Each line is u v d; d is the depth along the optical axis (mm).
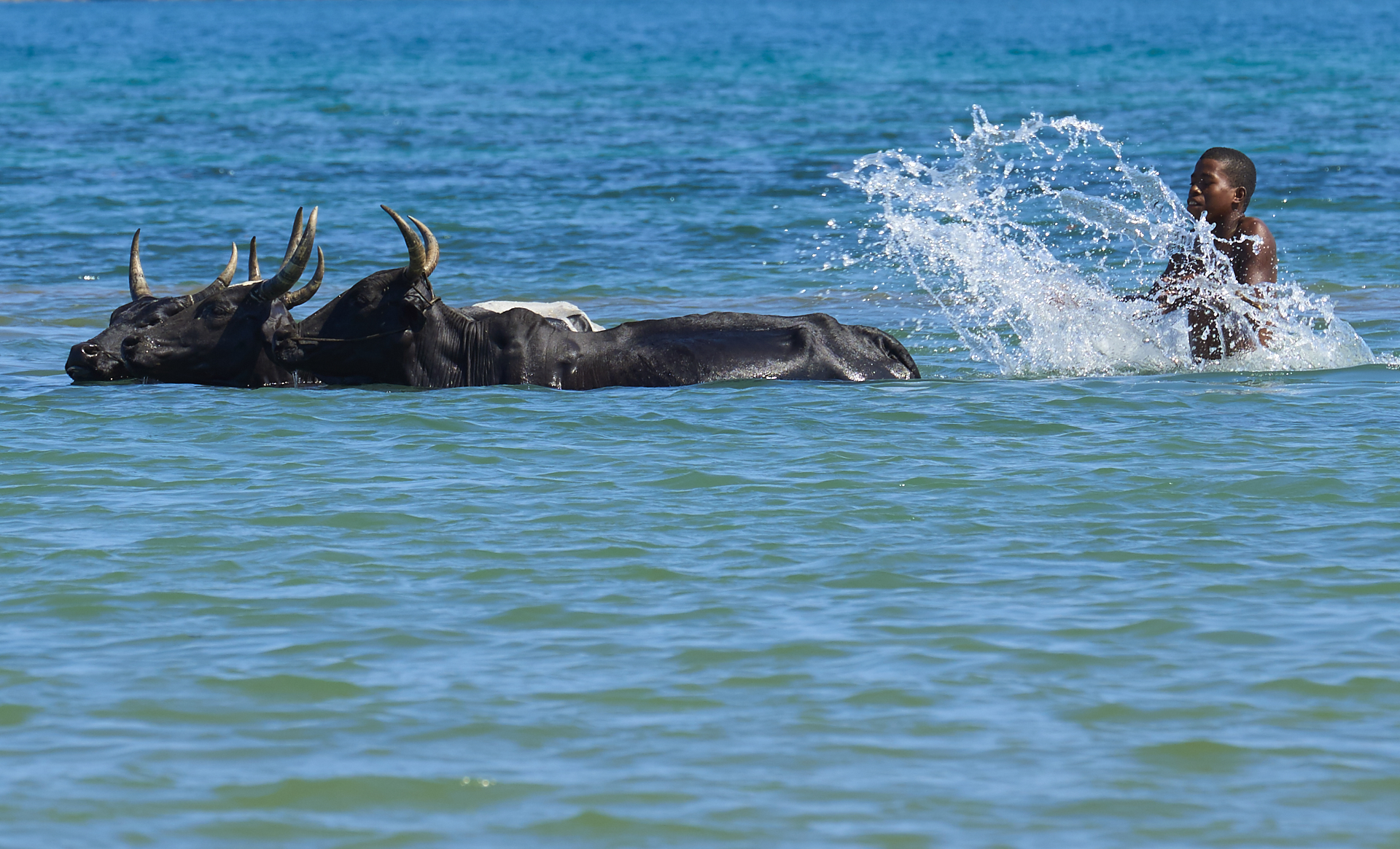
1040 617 26984
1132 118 153125
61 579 28906
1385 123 143750
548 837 19875
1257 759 21859
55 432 40438
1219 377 47344
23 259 78812
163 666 25016
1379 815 20344
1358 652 25328
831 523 32344
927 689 24109
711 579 28969
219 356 46438
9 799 20750
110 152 127188
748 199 99938
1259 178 106625
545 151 128250
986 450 38312
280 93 198250
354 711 23438
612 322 63250
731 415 41969
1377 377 46812
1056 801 20750
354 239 85375
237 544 31047
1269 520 32219
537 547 30875
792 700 23766
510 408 43000
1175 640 25938
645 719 23156
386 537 31484
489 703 23688
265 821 20266
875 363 47750
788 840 19766
